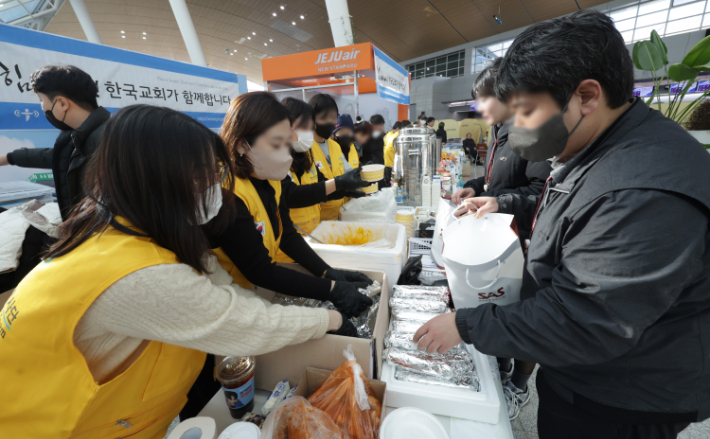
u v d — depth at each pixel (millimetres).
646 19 12289
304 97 5586
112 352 544
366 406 566
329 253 1162
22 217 1396
